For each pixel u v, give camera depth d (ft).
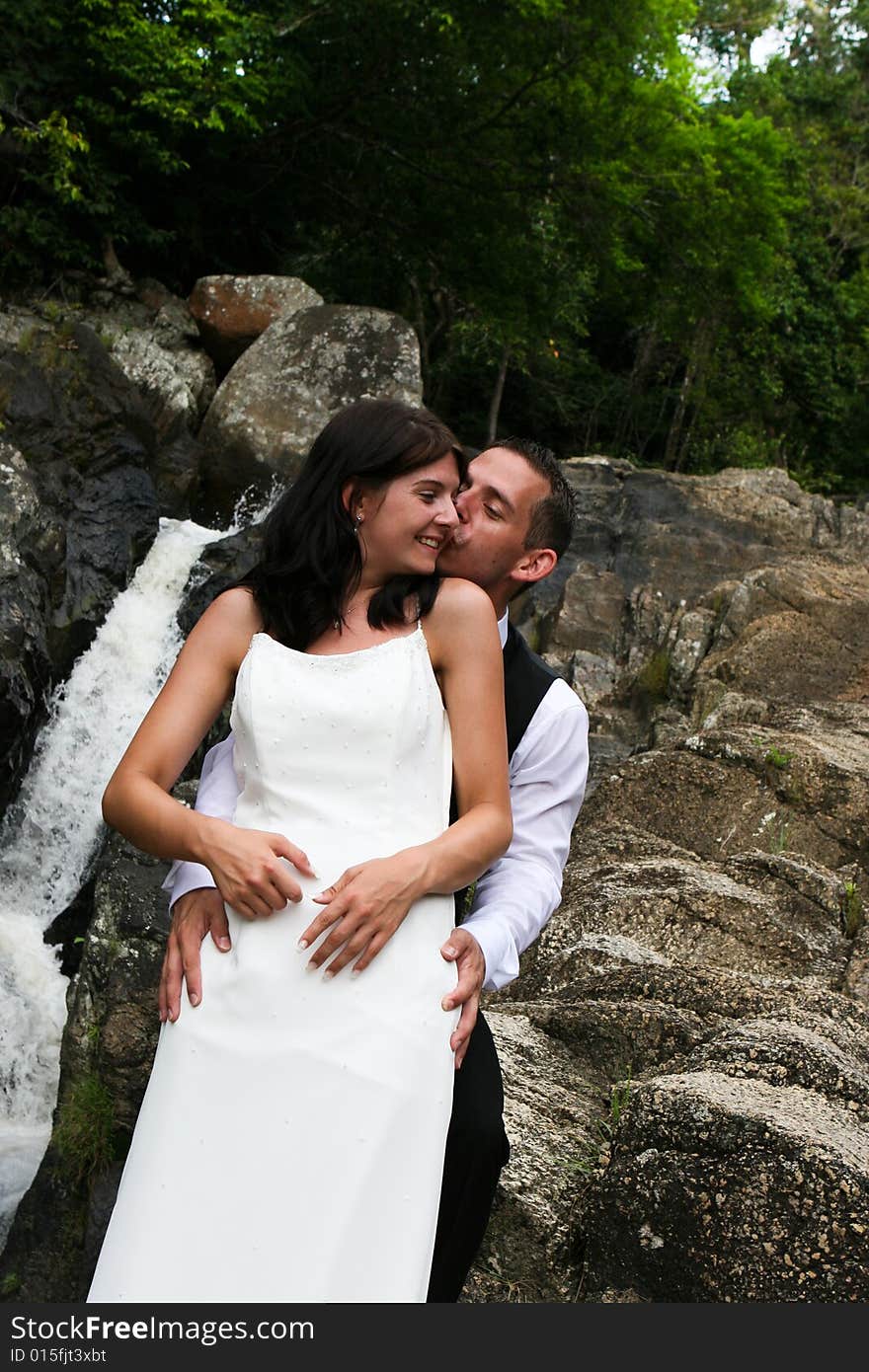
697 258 52.75
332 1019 5.19
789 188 75.61
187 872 5.67
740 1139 7.82
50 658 24.77
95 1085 13.74
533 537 7.02
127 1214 5.10
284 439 34.09
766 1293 7.46
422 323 57.88
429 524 5.67
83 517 27.63
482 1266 8.46
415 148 49.88
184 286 47.78
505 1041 10.63
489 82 47.88
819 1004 11.06
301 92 44.60
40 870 23.80
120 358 36.50
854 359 74.95
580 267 55.93
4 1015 20.10
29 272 41.09
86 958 14.58
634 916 13.42
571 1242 8.46
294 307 39.55
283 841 5.31
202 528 31.71
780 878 14.64
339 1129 5.06
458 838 5.45
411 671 5.55
